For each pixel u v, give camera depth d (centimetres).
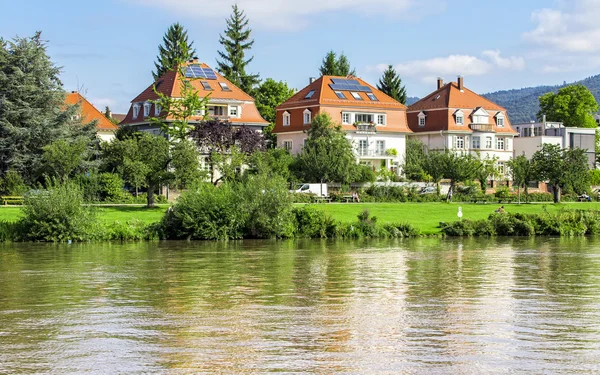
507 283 3081
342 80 10681
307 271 3425
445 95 11331
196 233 5028
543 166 8306
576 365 1756
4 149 7400
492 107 11638
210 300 2620
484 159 10075
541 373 1692
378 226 5438
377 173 9325
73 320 2258
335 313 2377
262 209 5131
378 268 3550
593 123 14500
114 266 3578
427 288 2930
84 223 4859
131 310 2423
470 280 3164
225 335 2048
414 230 5488
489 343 1964
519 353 1861
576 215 5869
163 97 8275
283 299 2648
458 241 5128
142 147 6362
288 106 10512
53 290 2844
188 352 1859
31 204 4828
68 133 7756
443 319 2281
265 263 3731
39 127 7444
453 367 1734
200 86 9731
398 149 10581
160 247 4516
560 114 14512
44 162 7169
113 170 7338
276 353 1850
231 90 9938
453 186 8962
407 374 1678
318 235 5259
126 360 1786
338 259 3922
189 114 8325
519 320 2270
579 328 2156
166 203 6981
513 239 5353
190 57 11994
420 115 11319
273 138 11462
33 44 7894
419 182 9212
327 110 10125
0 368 1720
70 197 4891
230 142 8050
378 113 10481
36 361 1780
